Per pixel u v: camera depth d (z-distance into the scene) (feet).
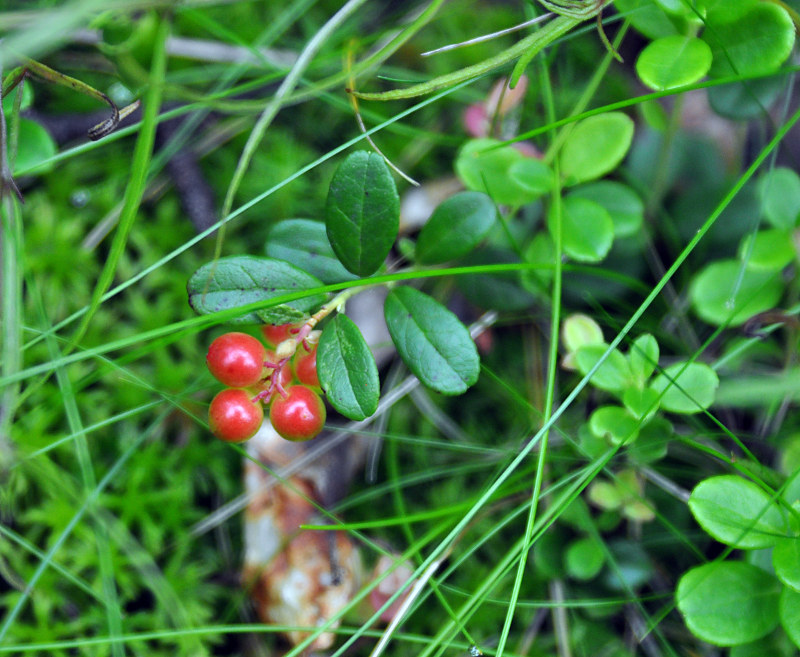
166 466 0.91
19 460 0.80
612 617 0.86
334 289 0.72
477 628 0.88
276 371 0.70
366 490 0.92
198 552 0.90
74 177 0.97
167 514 0.90
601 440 0.83
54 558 0.87
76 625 0.86
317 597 0.86
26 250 0.93
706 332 0.91
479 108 1.00
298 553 0.87
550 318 0.92
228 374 0.69
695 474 0.87
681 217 0.92
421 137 1.00
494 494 0.83
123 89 0.94
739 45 0.77
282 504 0.89
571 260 0.90
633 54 1.01
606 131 0.83
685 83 0.75
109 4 0.67
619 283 0.91
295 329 0.72
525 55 0.74
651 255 0.92
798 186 0.83
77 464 0.90
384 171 0.72
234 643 0.88
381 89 1.00
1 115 0.74
